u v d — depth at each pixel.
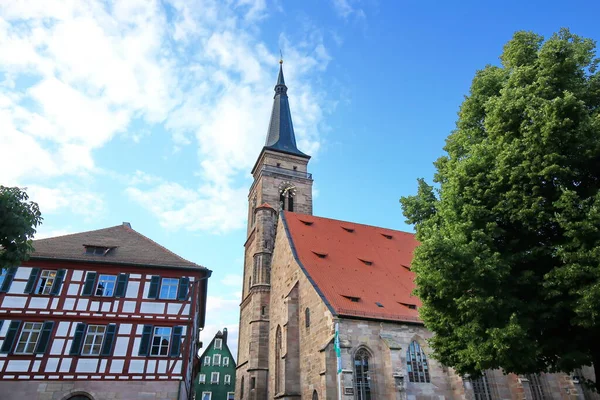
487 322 15.00
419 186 21.95
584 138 13.80
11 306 27.77
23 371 26.14
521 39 17.44
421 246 16.80
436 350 18.56
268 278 42.78
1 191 15.62
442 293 15.79
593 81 15.83
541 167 14.33
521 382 29.78
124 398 26.70
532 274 14.81
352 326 27.42
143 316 29.39
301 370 30.44
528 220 14.77
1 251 15.56
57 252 30.62
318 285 30.83
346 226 42.31
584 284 13.20
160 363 28.16
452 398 28.17
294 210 51.53
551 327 14.92
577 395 31.38
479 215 15.87
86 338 28.03
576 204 13.56
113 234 35.84
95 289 29.55
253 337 39.44
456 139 19.91
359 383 26.30
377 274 35.38
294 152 57.50
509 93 15.83
